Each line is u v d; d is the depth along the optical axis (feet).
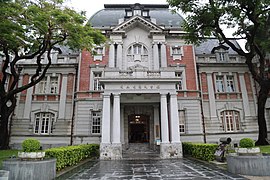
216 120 63.87
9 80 67.36
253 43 53.16
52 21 39.73
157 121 59.00
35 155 24.89
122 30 65.46
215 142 61.72
